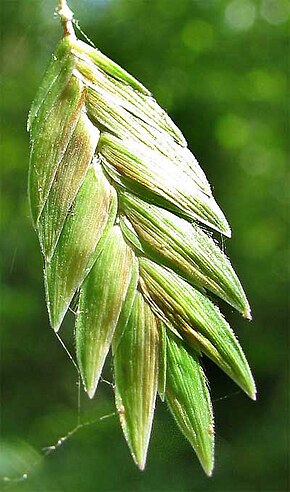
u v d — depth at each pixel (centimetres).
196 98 47
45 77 6
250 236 47
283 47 48
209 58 47
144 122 6
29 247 41
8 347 40
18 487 26
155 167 6
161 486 33
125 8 47
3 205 41
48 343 40
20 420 39
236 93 47
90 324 6
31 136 6
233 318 43
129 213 6
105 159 6
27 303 40
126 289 6
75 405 39
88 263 6
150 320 6
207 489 35
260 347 44
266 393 42
